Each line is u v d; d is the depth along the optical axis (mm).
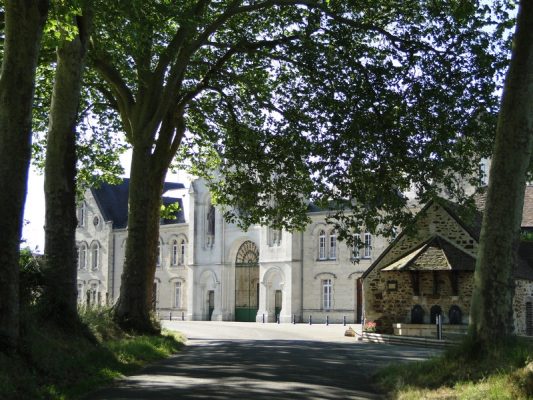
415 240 32344
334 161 23703
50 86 26938
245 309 60562
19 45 12164
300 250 55656
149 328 23359
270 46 24953
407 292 31750
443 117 22031
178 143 26734
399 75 22406
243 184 28453
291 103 25266
